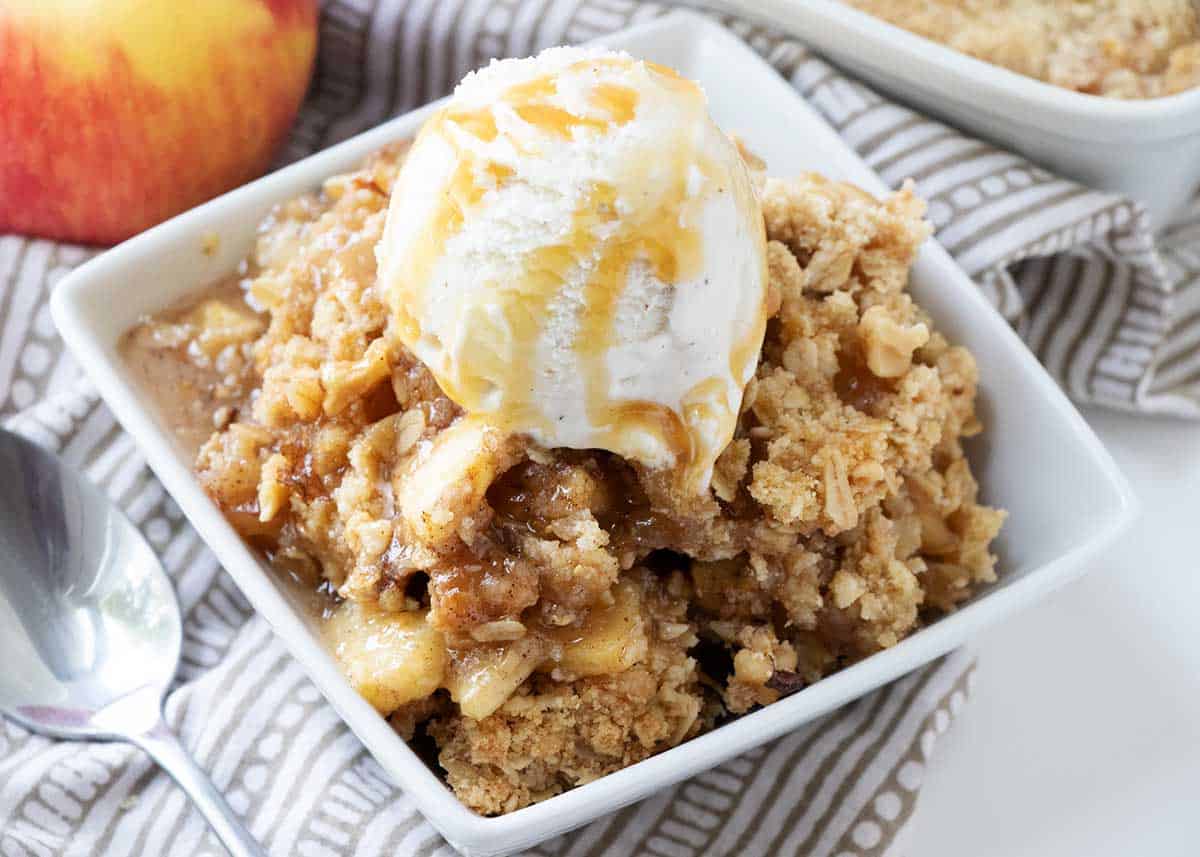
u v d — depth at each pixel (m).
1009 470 0.37
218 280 0.38
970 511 0.36
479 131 0.31
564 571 0.33
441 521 0.32
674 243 0.31
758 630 0.35
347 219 0.37
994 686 0.38
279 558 0.35
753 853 0.35
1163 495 0.41
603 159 0.31
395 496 0.34
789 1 0.43
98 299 0.37
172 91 0.40
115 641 0.38
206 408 0.37
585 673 0.33
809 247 0.36
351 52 0.45
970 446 0.38
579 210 0.31
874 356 0.35
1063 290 0.43
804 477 0.34
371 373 0.34
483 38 0.44
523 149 0.31
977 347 0.38
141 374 0.37
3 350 0.41
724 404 0.33
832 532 0.34
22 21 0.39
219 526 0.34
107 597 0.38
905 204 0.37
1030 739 0.38
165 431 0.36
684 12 0.42
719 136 0.32
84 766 0.36
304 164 0.38
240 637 0.38
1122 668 0.39
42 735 0.37
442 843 0.35
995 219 0.41
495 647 0.33
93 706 0.37
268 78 0.42
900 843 0.35
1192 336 0.43
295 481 0.35
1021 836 0.37
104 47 0.39
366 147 0.39
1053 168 0.43
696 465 0.33
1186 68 0.43
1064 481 0.37
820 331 0.35
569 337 0.31
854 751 0.36
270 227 0.38
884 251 0.37
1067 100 0.41
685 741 0.35
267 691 0.37
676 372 0.32
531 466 0.33
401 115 0.46
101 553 0.38
